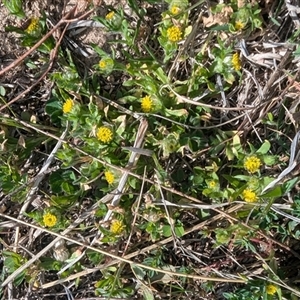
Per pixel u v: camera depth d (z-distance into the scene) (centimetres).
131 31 28
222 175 27
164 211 28
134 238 30
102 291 30
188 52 28
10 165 29
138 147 27
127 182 28
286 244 30
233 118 28
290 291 29
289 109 28
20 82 31
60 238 29
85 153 27
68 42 30
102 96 29
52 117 30
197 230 31
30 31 27
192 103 26
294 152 26
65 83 28
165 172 27
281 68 27
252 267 31
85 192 30
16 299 33
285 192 26
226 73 26
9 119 29
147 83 27
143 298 32
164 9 28
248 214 28
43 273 32
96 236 29
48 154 30
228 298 29
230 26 25
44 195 31
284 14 27
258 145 29
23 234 32
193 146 28
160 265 31
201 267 31
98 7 28
